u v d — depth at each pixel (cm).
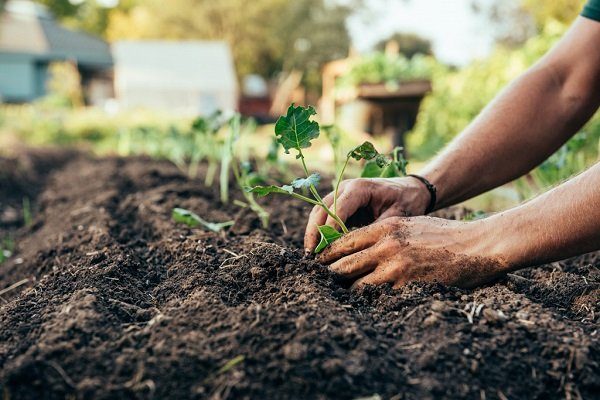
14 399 105
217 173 400
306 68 3606
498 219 135
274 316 121
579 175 131
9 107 1012
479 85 688
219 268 161
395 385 106
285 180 343
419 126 806
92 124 855
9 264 242
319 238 157
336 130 250
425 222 143
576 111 169
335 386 104
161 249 191
